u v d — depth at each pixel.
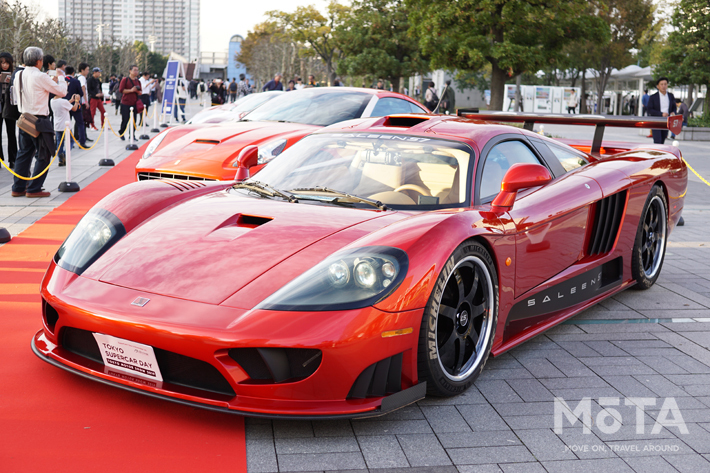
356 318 2.22
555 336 3.55
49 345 2.65
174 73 19.55
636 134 21.98
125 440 2.22
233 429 2.34
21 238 5.19
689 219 7.38
